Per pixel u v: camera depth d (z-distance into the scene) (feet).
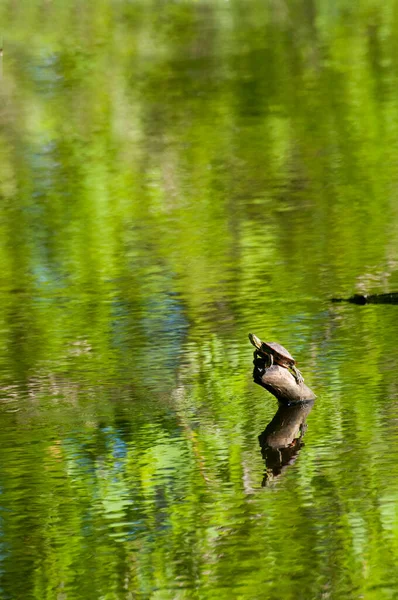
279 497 38.04
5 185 97.71
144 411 46.32
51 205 90.58
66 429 44.75
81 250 77.05
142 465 41.09
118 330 58.29
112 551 35.09
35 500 38.78
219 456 41.57
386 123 111.75
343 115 115.75
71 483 39.88
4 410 47.09
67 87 133.28
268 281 66.18
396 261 68.90
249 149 104.68
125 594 32.71
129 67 143.13
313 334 55.26
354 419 44.34
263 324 57.52
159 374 50.88
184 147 106.63
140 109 123.65
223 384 49.26
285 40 154.20
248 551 34.65
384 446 41.57
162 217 84.64
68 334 58.13
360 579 32.76
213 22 166.81
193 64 143.43
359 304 60.29
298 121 114.83
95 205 89.40
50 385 50.06
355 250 71.92
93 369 52.03
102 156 105.60
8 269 73.41
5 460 42.04
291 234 77.15
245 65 141.79
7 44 153.38
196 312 60.64
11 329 59.57
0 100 127.95
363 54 143.84
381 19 162.91
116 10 172.14
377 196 86.48
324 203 85.15
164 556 34.58
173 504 37.91
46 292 67.26
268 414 45.37
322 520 36.09
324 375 49.34
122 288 66.90
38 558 34.99
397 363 50.34
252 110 120.37
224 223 81.46
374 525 35.68
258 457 41.24
